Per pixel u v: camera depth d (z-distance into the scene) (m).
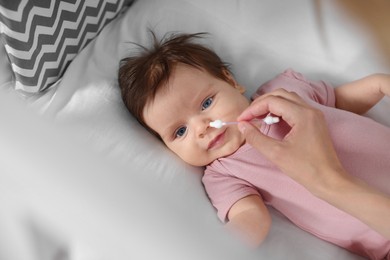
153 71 1.03
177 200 0.94
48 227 0.78
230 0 1.25
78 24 1.14
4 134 0.83
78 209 0.77
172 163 1.01
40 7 1.01
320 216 0.95
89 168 0.85
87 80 1.12
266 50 1.21
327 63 1.17
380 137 0.94
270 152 0.80
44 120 0.96
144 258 0.75
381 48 1.15
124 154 0.99
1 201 0.79
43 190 0.79
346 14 1.18
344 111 1.00
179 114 1.00
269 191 0.99
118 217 0.78
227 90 1.02
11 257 0.79
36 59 1.05
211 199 1.00
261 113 0.88
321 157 0.77
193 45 1.10
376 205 0.73
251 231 0.91
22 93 1.09
